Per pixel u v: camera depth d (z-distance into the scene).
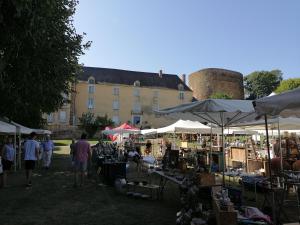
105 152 17.83
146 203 8.84
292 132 17.12
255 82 98.38
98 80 66.44
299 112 6.32
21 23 8.84
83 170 11.52
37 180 13.10
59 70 14.15
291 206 8.14
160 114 9.29
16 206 8.41
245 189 9.77
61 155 27.16
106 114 61.72
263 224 5.49
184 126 15.70
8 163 11.55
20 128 17.89
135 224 6.83
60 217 7.37
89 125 55.97
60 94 16.66
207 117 10.22
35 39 9.65
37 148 11.49
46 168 17.27
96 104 65.12
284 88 75.06
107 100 66.00
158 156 21.05
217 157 14.30
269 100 5.04
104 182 12.44
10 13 8.48
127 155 17.33
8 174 15.12
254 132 19.02
